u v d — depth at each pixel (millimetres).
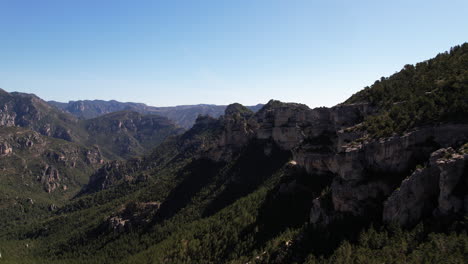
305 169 131500
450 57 127562
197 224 150750
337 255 76625
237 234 122062
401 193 77375
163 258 131125
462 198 70625
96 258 165000
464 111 83000
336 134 129625
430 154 83250
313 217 100062
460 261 59000
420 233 70688
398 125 93188
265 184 165125
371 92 132375
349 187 90812
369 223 83625
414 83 119000
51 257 180500
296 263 85562
